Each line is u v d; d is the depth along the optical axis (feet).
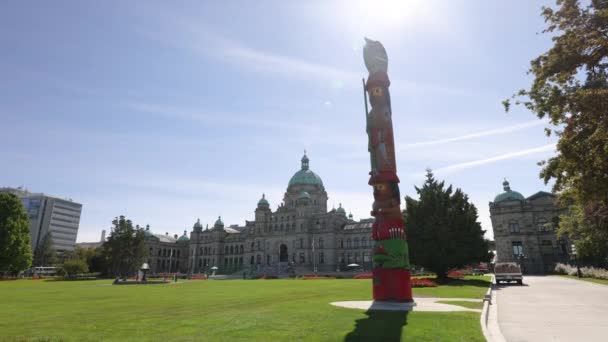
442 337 39.70
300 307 62.80
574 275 195.83
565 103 58.59
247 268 399.24
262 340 38.32
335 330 42.80
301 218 394.73
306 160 449.06
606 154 54.70
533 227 279.08
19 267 258.78
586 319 55.83
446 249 149.79
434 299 77.87
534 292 101.71
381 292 70.18
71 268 313.73
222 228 490.49
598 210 118.73
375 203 75.10
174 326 47.44
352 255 375.66
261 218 428.15
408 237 158.81
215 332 42.50
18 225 258.78
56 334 44.47
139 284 178.50
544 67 61.67
